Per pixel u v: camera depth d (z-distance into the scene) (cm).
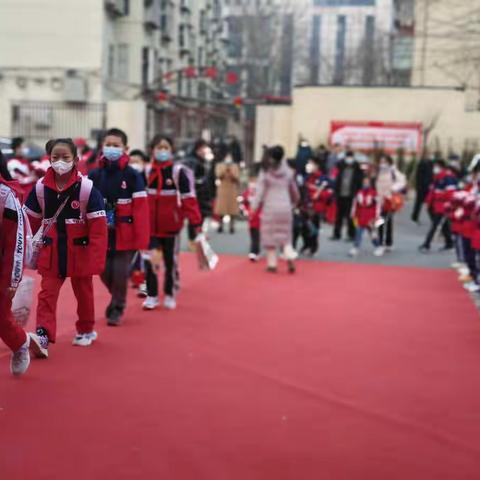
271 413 497
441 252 1466
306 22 4803
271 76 4325
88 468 401
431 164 1964
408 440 454
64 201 599
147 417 483
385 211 1438
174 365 607
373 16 4797
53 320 617
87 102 2631
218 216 1680
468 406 521
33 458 412
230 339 704
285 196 1132
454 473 407
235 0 4269
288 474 400
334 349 676
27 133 2508
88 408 496
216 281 1041
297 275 1126
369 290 1009
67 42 2641
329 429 470
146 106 2608
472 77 2789
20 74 2659
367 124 2628
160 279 1009
